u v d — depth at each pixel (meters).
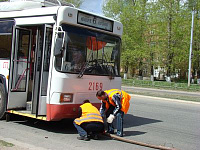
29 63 8.40
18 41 8.17
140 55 38.72
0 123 8.38
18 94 8.19
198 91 28.84
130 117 10.65
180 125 9.55
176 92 26.55
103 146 6.36
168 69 37.41
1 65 8.61
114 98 7.14
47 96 7.17
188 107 14.36
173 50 36.56
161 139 7.46
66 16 7.21
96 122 6.79
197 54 37.97
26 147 5.61
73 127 8.29
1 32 8.74
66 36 7.22
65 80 7.12
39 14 7.68
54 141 6.58
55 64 7.12
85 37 7.71
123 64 41.62
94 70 7.91
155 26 38.47
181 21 36.34
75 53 7.42
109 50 8.45
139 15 39.69
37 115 7.32
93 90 7.86
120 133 7.30
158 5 37.69
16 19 8.27
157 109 13.07
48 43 7.39
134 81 33.81
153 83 32.28
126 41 39.69
